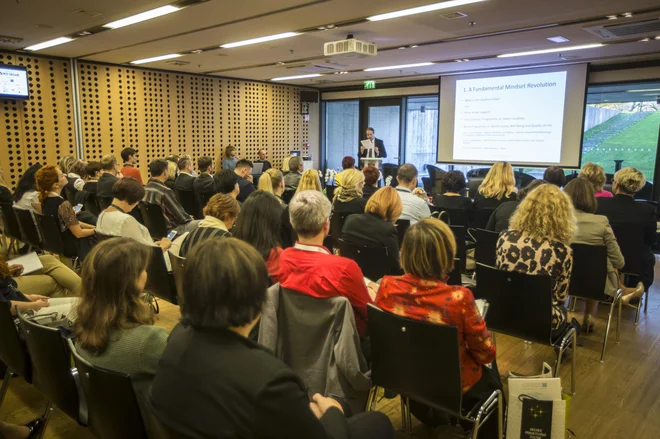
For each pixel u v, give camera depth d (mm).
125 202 3375
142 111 9148
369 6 4625
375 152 8812
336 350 1729
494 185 4488
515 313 2338
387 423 1460
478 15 4914
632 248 3459
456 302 1678
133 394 1348
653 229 3508
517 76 8367
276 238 2291
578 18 5000
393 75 9703
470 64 8086
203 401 964
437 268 1688
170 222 4738
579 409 2539
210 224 2744
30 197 5164
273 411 926
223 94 10398
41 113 7844
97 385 1395
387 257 2844
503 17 4984
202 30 5793
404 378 1743
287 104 11719
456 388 1633
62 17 5207
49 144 7992
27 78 7426
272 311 1820
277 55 7570
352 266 1825
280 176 4406
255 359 979
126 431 1414
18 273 2984
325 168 12750
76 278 3258
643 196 7664
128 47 6984
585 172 4250
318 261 1808
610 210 3584
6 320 1933
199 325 1032
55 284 3225
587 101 8242
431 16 4980
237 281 1017
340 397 1758
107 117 8664
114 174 5383
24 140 7695
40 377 1831
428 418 2084
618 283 3377
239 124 10789
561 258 2314
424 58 7582
